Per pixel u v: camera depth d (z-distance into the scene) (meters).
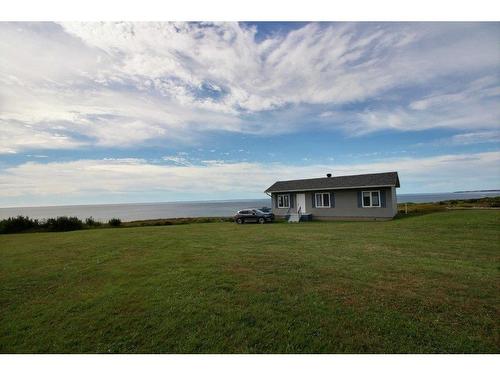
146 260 9.45
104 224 28.39
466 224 15.19
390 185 22.02
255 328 4.41
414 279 6.54
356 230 15.96
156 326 4.58
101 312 5.21
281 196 28.86
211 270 7.80
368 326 4.36
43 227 25.08
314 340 4.05
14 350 4.10
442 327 4.26
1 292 6.68
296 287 6.22
